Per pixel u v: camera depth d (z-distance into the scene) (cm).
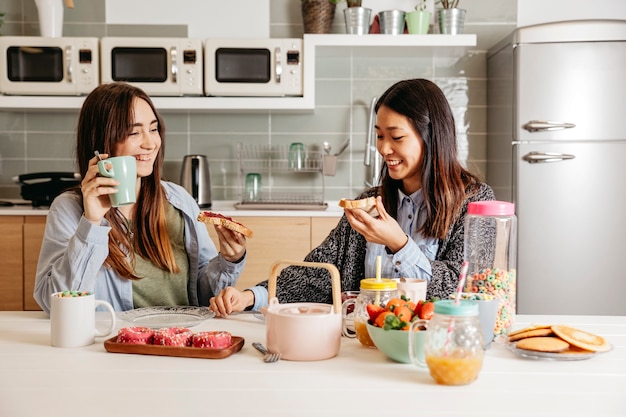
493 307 125
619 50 317
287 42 343
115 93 178
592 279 323
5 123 384
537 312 325
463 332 107
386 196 185
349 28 351
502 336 134
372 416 94
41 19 350
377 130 176
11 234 331
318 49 356
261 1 378
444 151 172
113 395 103
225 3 378
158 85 342
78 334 132
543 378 112
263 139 385
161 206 188
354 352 129
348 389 106
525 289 325
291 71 343
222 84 342
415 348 115
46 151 385
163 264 186
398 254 153
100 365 119
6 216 330
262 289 168
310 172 386
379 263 132
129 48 340
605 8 374
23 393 104
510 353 128
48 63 342
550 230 323
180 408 98
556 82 320
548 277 324
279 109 353
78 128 182
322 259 184
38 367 118
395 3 378
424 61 380
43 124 384
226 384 109
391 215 184
